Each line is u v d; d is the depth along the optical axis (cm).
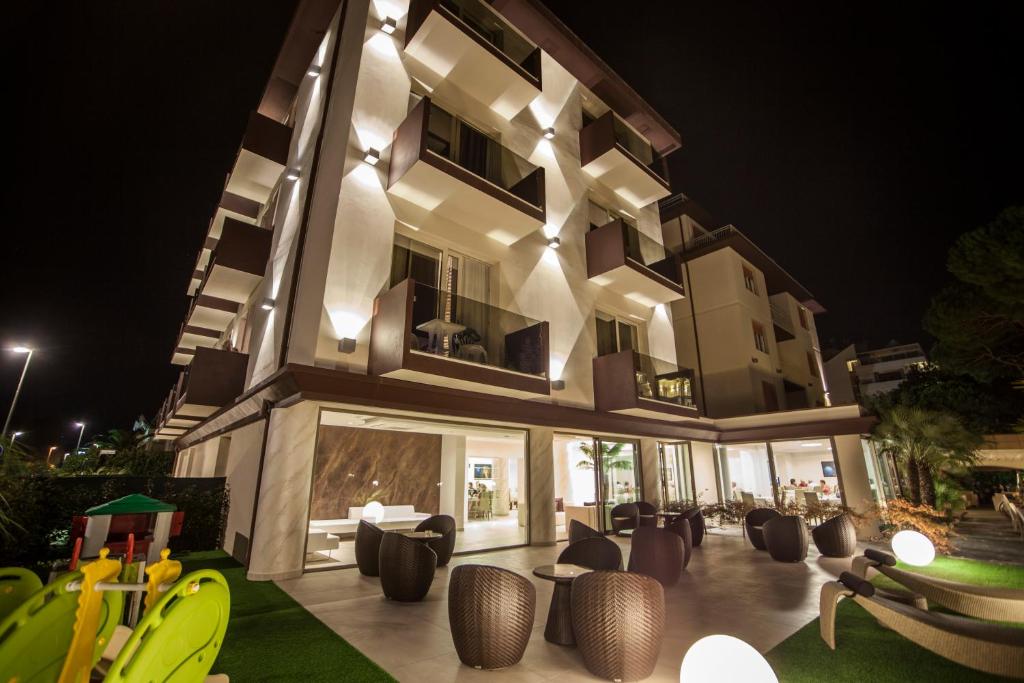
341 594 625
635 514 1118
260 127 1159
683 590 664
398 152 913
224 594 231
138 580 371
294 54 1241
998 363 1608
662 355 1519
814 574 765
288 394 762
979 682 376
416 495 1452
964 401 2367
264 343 955
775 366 1964
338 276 801
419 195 931
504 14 1308
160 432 1784
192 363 1021
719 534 1263
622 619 380
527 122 1283
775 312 2238
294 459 729
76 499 805
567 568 504
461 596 408
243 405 916
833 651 443
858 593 444
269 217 1241
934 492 1310
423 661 414
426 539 750
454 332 888
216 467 1253
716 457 1633
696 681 301
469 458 1656
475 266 1057
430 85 1056
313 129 1020
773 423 1465
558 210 1287
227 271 1065
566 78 1471
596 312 1357
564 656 430
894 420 1339
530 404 1020
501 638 395
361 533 745
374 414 845
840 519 916
